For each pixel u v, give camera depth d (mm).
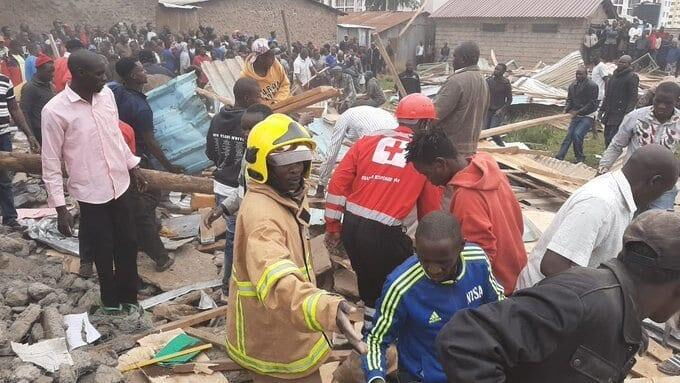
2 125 6258
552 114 15930
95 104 4051
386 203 3822
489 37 30016
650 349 4230
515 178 7801
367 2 50844
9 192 5855
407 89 14227
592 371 1705
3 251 5273
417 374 2662
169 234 5801
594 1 28375
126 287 4410
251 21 27484
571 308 1646
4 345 3592
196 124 6895
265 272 2400
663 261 1679
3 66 13859
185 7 25438
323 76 19562
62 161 4348
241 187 4113
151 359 3793
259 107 4176
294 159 2658
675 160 2822
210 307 4660
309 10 29234
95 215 4160
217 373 3727
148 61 8977
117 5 24406
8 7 22000
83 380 3510
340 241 4285
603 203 2746
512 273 3234
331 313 2184
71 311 4391
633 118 5512
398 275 2592
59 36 20844
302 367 2994
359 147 3998
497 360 1653
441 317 2572
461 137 5121
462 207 3125
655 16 42438
